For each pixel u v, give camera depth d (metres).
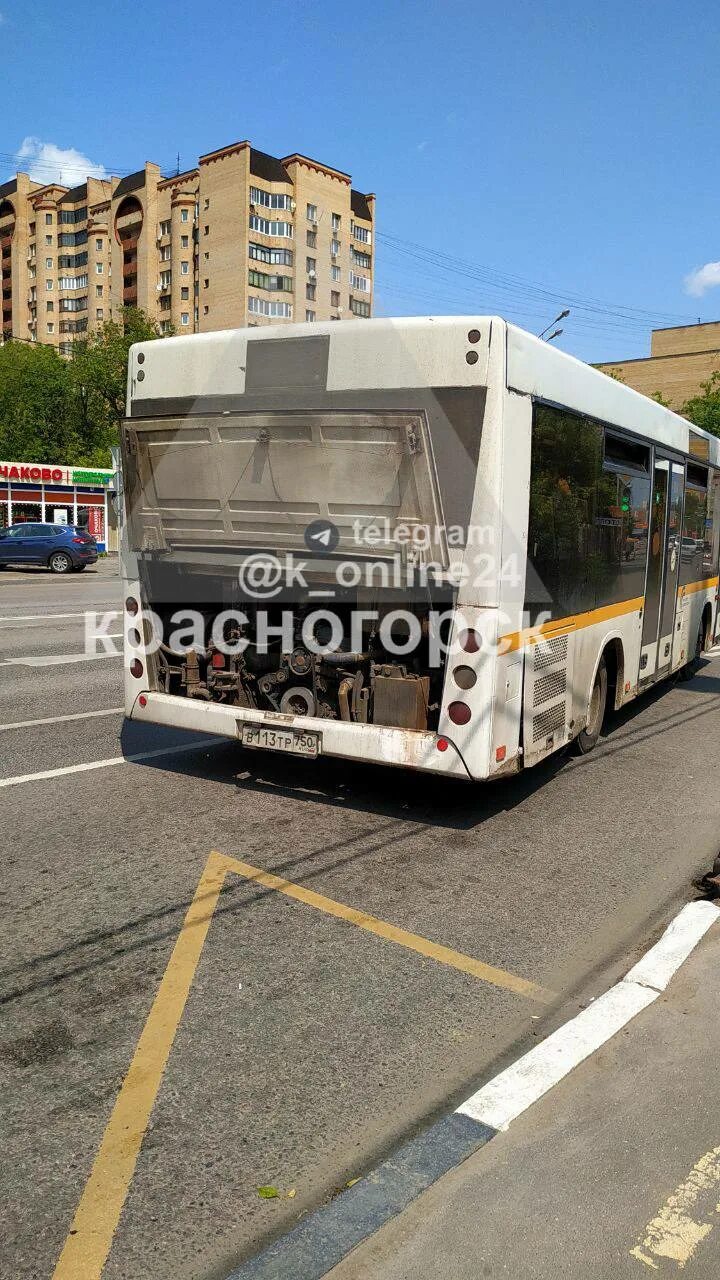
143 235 93.88
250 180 85.62
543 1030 3.54
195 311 92.00
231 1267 2.37
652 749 8.10
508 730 5.50
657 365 71.81
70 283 101.81
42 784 6.45
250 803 6.16
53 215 102.00
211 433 5.70
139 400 6.10
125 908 4.48
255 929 4.31
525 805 6.39
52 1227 2.49
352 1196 2.60
